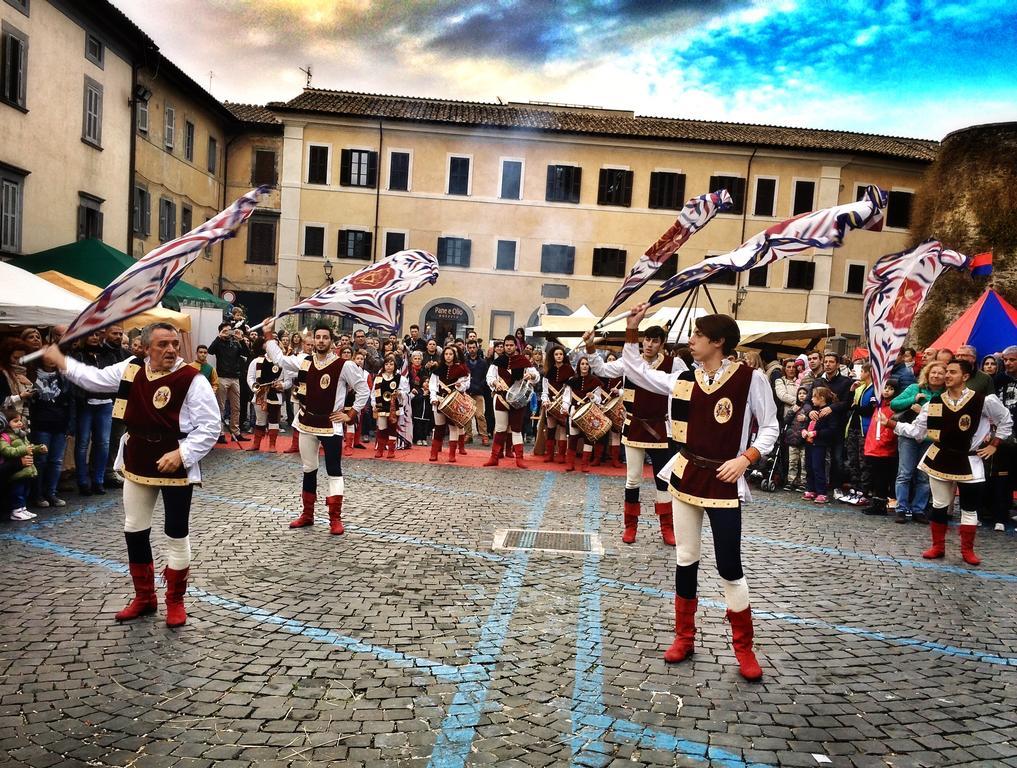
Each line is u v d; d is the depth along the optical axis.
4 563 5.90
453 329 32.78
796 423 10.78
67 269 16.00
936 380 7.12
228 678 4.02
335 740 3.42
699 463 4.44
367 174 32.41
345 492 9.31
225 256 33.34
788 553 7.26
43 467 7.98
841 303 33.47
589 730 3.60
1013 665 4.61
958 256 6.64
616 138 32.28
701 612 5.39
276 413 12.91
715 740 3.55
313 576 5.82
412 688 3.97
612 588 5.81
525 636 4.75
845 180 33.12
